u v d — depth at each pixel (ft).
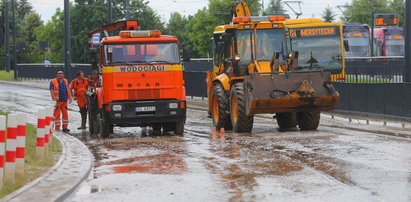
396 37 206.80
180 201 32.91
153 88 67.92
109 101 67.26
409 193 34.01
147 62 67.92
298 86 67.05
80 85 78.74
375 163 44.55
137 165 46.03
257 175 40.42
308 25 119.24
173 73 68.44
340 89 86.53
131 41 68.03
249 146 55.98
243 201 32.58
